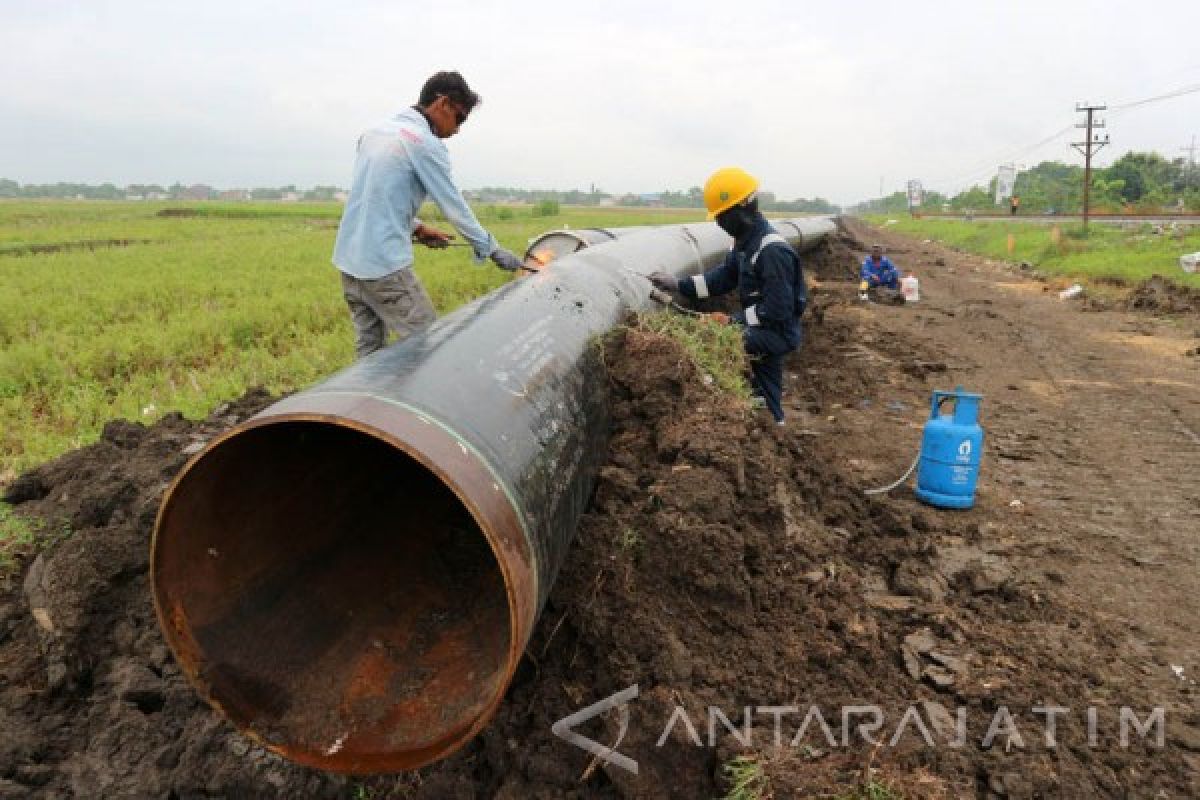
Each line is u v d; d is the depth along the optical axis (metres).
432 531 3.58
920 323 13.16
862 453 6.88
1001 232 38.16
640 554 3.68
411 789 3.09
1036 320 13.90
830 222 26.09
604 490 3.94
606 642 3.40
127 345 9.49
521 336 3.66
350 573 3.24
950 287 19.50
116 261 19.77
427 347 3.23
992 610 4.33
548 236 7.40
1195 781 3.17
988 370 10.05
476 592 3.29
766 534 4.27
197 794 3.06
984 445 7.25
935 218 82.06
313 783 3.08
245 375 8.58
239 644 2.79
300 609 3.02
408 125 4.91
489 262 17.00
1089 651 3.99
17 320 11.35
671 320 5.08
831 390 8.74
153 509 4.11
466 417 2.74
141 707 3.43
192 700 3.35
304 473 3.14
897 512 5.34
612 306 4.79
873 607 4.17
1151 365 10.48
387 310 5.11
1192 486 6.32
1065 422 7.99
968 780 3.05
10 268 17.97
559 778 3.07
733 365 5.20
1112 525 5.59
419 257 18.41
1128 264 21.28
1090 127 43.19
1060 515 5.75
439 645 3.07
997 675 3.65
